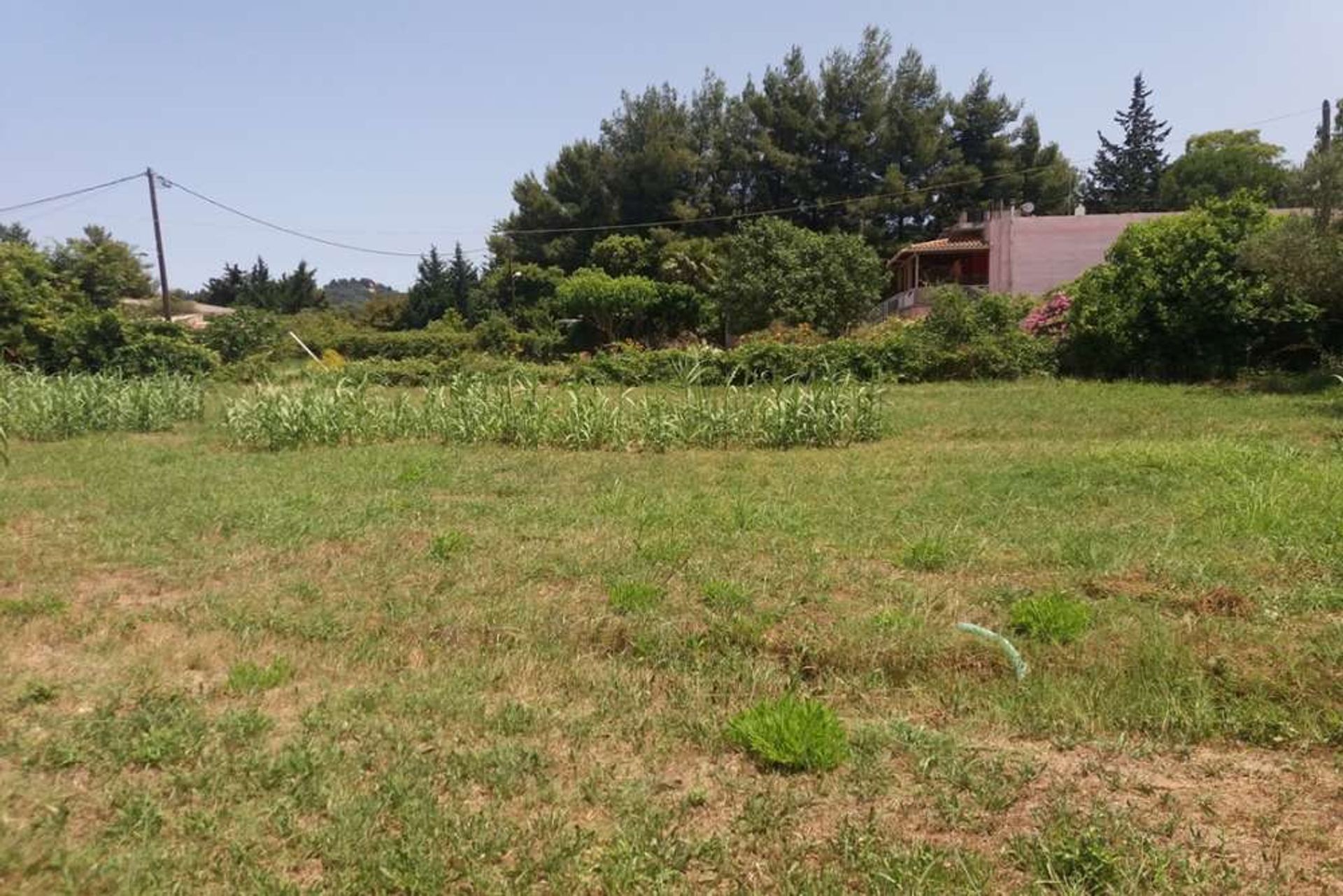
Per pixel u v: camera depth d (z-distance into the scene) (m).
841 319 33.66
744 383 23.22
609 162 48.59
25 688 4.59
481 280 52.38
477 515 8.35
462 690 4.60
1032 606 5.35
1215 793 3.60
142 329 27.89
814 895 2.97
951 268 37.91
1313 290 17.34
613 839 3.29
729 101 49.97
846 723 4.25
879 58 47.81
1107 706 4.29
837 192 47.72
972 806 3.49
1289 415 14.69
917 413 16.19
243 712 4.28
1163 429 13.72
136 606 5.99
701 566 6.51
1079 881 3.01
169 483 10.22
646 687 4.68
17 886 3.04
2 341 26.62
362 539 7.52
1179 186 44.88
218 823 3.39
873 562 6.62
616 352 30.98
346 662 5.02
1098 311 21.77
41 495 9.52
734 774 3.79
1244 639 4.93
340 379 16.83
